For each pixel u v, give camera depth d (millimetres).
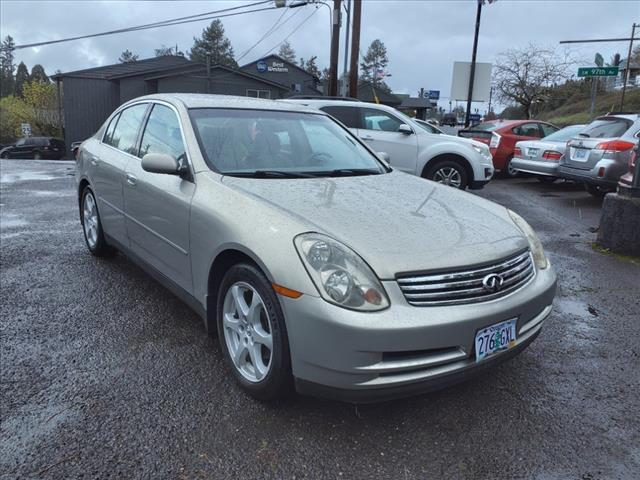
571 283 5012
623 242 5980
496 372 3248
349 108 9320
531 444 2562
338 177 3609
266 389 2678
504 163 13062
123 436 2523
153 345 3438
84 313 3910
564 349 3596
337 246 2477
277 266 2488
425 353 2441
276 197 2980
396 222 2791
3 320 3746
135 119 4426
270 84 32094
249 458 2400
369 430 2623
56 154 33844
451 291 2494
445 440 2572
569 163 9680
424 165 9281
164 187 3504
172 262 3494
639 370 3326
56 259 5184
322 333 2344
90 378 3023
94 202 5074
